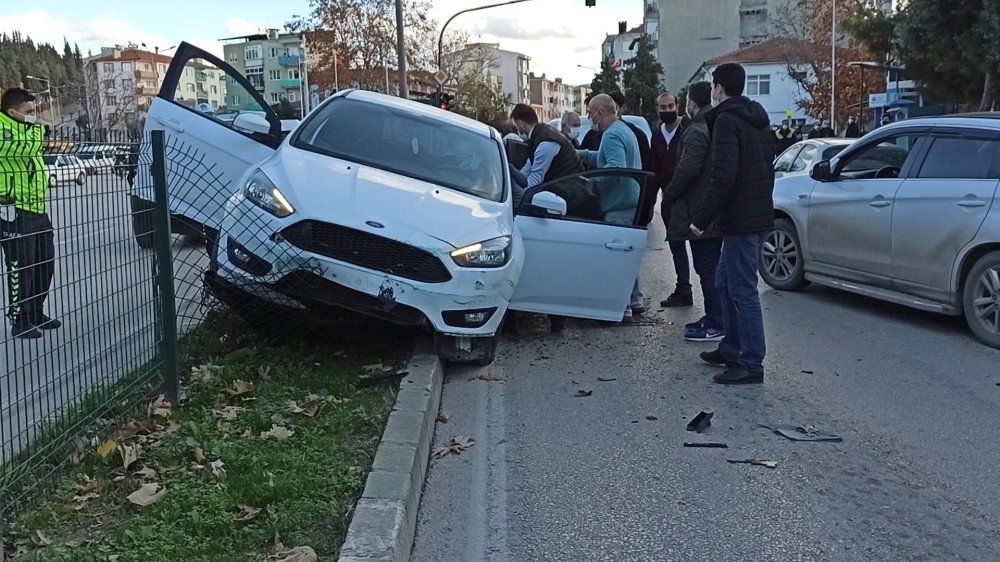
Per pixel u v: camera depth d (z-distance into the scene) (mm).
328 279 5648
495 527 3973
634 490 4355
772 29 74562
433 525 3996
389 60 48000
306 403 5062
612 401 5801
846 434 5113
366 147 6914
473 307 5934
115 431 4453
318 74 48031
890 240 7875
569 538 3857
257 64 123000
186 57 8773
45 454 3900
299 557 3234
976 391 5934
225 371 5496
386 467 4055
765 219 5973
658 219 19375
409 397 5168
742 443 4984
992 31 21438
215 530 3461
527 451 4910
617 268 7422
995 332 7035
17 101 6617
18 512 3564
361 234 5684
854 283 8586
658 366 6672
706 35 80500
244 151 8281
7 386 3840
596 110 8133
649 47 75938
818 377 6316
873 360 6777
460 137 7328
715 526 3949
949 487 4348
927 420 5352
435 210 6066
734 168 5844
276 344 6391
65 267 4207
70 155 4242
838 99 45750
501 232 6188
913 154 7855
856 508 4117
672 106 9117
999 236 6801
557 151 8062
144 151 4852
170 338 4969
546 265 7211
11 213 3877
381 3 47000
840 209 8562
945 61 23438
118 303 4617
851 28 33188
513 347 7328
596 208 7453
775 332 7785
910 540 3799
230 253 5867
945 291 7406
